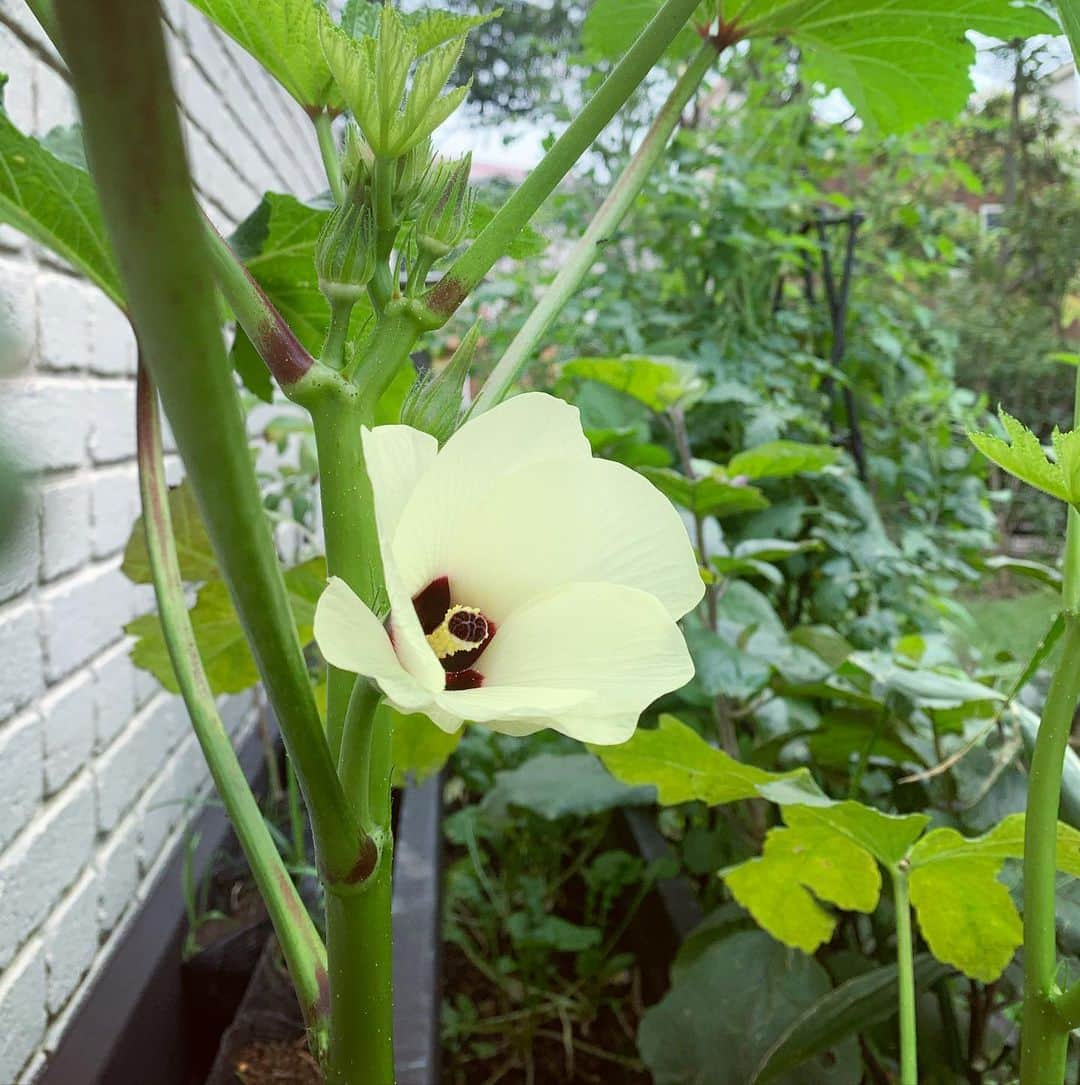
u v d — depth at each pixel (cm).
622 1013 91
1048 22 41
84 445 70
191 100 95
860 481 127
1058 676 30
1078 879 41
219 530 17
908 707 56
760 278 140
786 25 37
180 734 92
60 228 33
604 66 131
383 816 25
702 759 42
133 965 71
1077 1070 47
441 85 23
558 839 106
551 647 22
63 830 64
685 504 79
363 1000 25
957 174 173
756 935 57
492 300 152
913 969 44
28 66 60
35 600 60
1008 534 269
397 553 20
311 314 42
